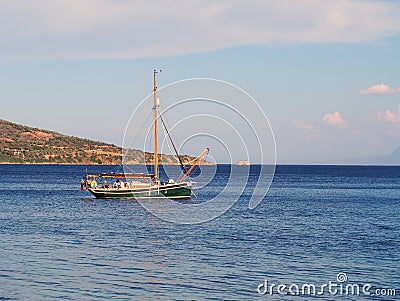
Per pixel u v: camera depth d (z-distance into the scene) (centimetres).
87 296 3069
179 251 4294
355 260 4009
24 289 3180
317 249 4434
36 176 18762
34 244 4547
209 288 3250
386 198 10475
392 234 5331
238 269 3694
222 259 4000
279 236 5131
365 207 8431
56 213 7038
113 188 9088
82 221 6175
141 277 3466
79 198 9369
